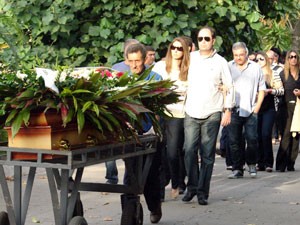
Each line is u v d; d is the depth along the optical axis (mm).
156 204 12258
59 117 8859
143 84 9734
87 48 18641
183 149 15414
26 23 18328
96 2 18422
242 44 18297
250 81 18281
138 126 10016
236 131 18359
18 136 8828
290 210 13844
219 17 19047
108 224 12461
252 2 19422
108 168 15977
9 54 14570
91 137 9195
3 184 9227
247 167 20828
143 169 11305
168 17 18375
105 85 9250
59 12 18281
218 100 14328
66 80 8859
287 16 23188
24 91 8664
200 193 14383
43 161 8820
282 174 19609
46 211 13523
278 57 24750
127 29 18500
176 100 10461
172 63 14414
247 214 13445
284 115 20156
